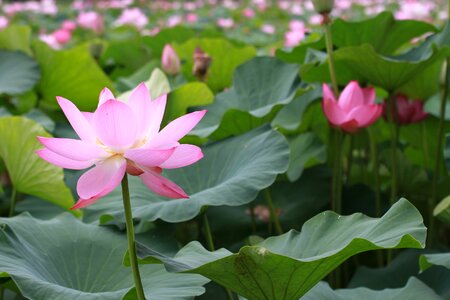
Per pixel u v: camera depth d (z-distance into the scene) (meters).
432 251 2.65
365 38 3.19
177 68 3.53
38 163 2.62
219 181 2.53
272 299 2.06
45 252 2.29
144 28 8.29
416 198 3.14
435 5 10.02
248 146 2.54
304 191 2.95
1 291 2.52
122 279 2.25
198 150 2.01
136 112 2.01
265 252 1.97
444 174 3.28
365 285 2.60
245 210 2.96
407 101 3.09
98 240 2.35
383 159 3.21
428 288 2.34
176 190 2.00
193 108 2.92
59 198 2.65
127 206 2.02
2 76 3.53
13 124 2.62
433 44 2.70
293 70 2.92
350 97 2.68
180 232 3.06
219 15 9.97
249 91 2.95
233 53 3.79
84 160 2.00
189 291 2.14
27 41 3.83
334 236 2.15
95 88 3.56
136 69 4.92
